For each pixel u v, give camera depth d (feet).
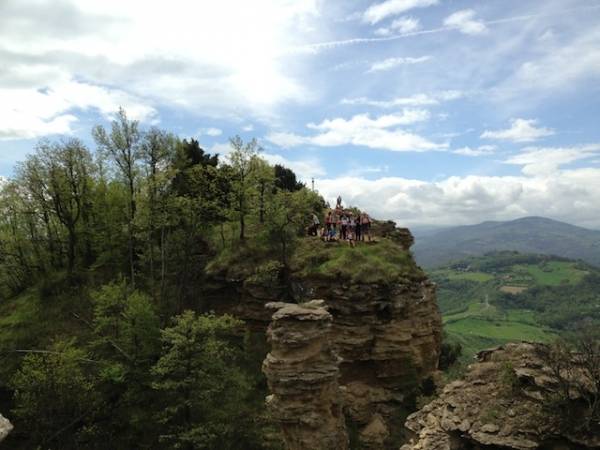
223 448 111.86
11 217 179.73
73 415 121.08
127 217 173.27
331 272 131.34
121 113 165.89
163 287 160.45
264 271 144.97
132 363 130.00
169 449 114.11
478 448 48.75
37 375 117.60
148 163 169.48
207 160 207.82
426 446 52.95
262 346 147.13
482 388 55.47
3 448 122.42
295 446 94.12
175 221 166.09
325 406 95.40
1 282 180.96
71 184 174.81
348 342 127.44
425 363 136.56
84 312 158.81
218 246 171.01
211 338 117.29
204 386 116.06
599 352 48.34
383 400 127.24
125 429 125.08
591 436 43.45
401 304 128.47
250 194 164.45
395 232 172.04
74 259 180.86
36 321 156.87
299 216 155.74
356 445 118.73
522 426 47.34
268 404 98.58
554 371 47.52
